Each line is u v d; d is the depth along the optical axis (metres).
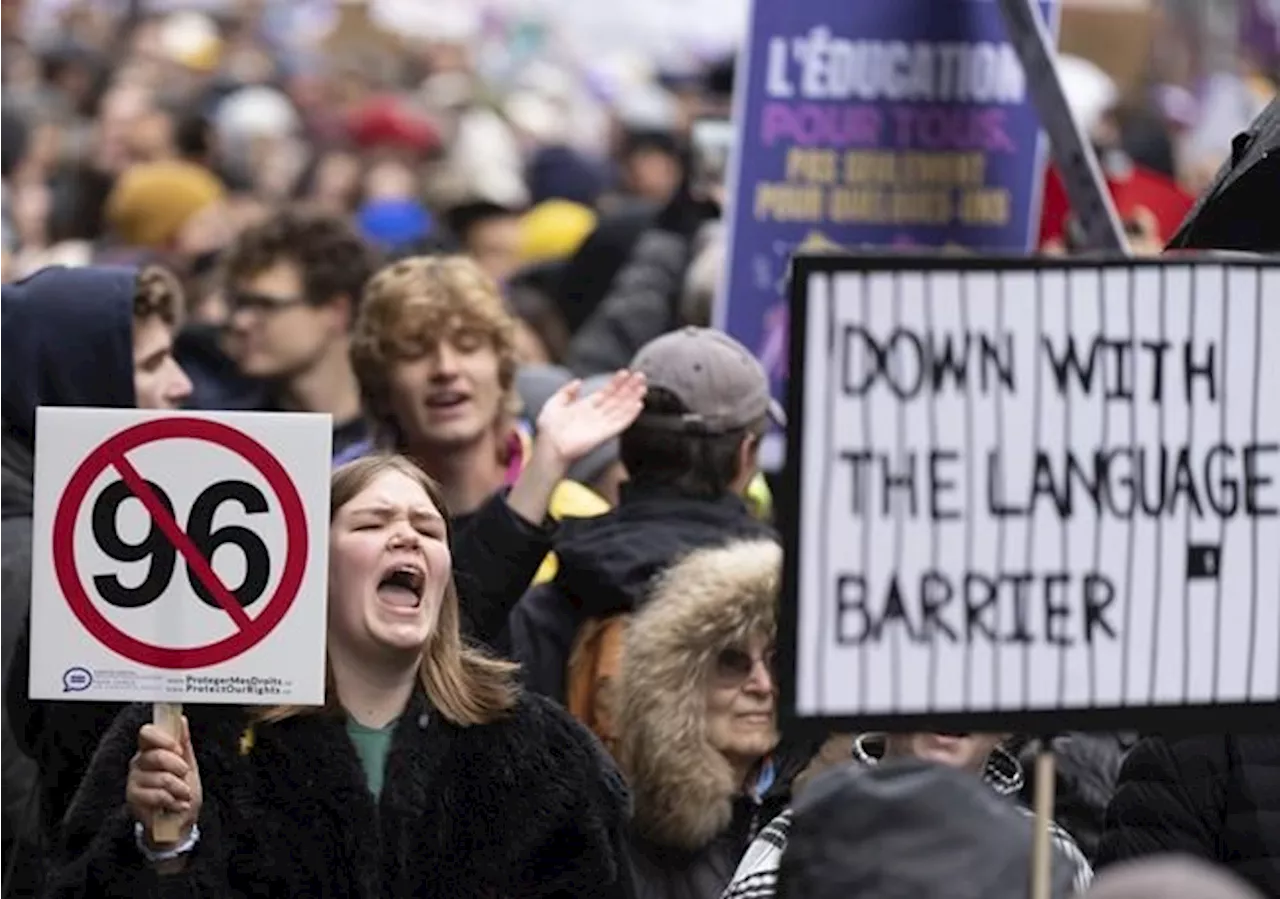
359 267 19.47
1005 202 18.91
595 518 15.30
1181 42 48.59
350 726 12.61
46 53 47.03
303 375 19.47
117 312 15.23
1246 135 13.77
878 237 18.81
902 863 9.16
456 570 14.75
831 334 10.18
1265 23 48.91
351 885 12.34
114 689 12.06
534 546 14.80
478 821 12.56
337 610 12.63
